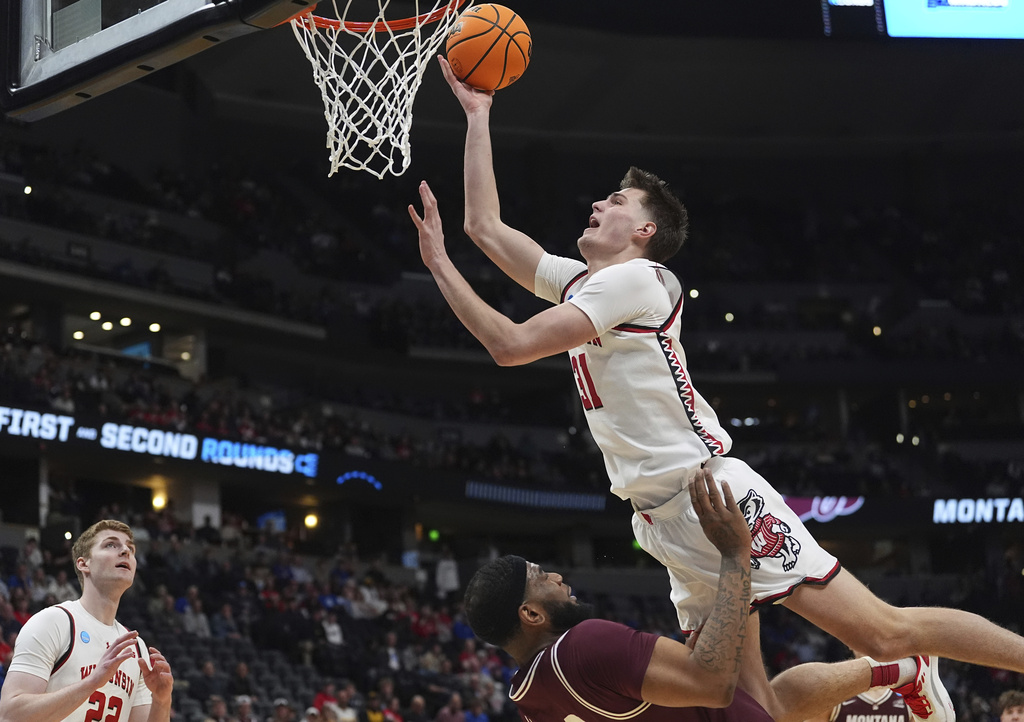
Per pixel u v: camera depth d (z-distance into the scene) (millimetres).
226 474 21219
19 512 18875
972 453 27969
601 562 27562
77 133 24984
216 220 25844
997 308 30344
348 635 17453
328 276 27094
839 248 31266
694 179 32375
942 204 32531
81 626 3637
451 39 3188
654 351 2701
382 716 13984
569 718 2535
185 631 15281
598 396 2750
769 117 30719
